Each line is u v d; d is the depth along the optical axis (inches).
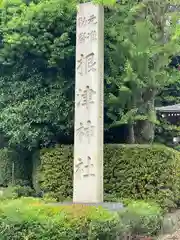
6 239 377.7
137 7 628.1
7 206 405.1
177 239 486.6
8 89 747.4
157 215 467.8
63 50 656.4
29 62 735.7
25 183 767.1
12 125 693.3
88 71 535.5
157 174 596.4
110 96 628.7
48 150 677.3
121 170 615.5
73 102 679.7
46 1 656.4
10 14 691.4
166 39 638.5
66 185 657.6
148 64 629.6
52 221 375.9
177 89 881.5
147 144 645.9
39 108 684.1
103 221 378.0
